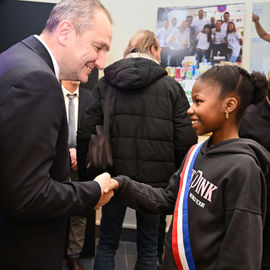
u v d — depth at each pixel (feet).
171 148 5.24
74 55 2.81
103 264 5.25
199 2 8.86
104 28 2.86
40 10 7.98
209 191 2.78
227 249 2.51
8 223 2.49
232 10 8.54
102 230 5.39
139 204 3.53
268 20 8.38
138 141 5.07
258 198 2.55
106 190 2.97
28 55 2.56
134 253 8.59
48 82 2.36
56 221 2.72
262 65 8.55
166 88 5.13
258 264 2.45
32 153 2.24
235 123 2.99
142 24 9.33
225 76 2.88
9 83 2.30
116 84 5.05
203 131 3.02
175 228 3.04
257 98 3.08
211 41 8.79
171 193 3.61
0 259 2.51
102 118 5.42
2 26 8.05
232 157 2.73
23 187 2.21
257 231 2.48
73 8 2.76
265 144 4.26
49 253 2.65
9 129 2.20
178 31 9.02
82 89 7.82
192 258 2.89
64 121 2.63
